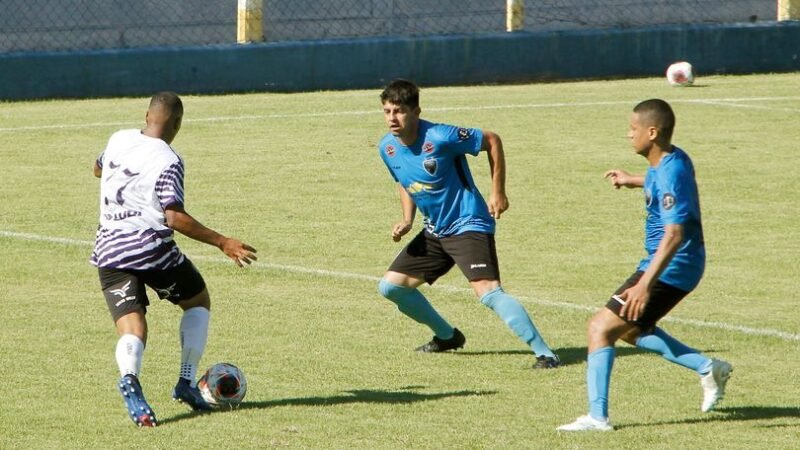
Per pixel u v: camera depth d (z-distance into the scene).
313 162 54.62
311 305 32.41
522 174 51.84
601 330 22.44
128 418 23.11
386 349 28.44
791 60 90.94
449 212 27.22
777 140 60.47
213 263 37.16
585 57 86.50
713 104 72.19
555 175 51.59
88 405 23.91
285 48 78.62
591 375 22.47
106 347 28.14
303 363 27.16
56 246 39.12
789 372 26.58
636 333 23.02
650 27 89.00
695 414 23.59
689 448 21.50
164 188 22.86
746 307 32.28
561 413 23.61
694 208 21.83
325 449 21.39
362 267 36.84
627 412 23.70
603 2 91.00
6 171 52.06
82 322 30.33
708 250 38.97
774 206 45.78
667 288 22.23
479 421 23.03
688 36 88.50
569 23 90.56
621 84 82.88
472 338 29.55
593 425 22.36
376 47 80.88
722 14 93.75
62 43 79.12
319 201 46.69
